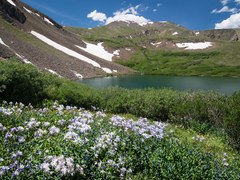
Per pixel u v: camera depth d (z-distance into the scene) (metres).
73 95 23.03
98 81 92.06
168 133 12.94
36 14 189.38
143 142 10.27
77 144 8.45
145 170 8.90
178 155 9.97
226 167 10.34
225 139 16.23
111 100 24.22
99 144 8.60
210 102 20.27
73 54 135.00
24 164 7.41
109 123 11.81
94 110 21.89
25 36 117.75
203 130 18.42
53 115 12.66
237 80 116.25
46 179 7.09
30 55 89.94
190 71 170.88
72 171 7.40
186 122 19.69
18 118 11.11
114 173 8.40
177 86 85.06
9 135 8.82
